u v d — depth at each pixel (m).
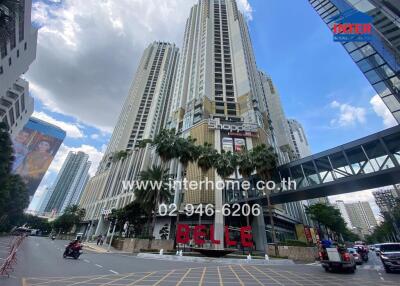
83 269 13.22
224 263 22.41
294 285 11.37
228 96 73.31
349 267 16.50
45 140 164.75
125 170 87.06
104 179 98.31
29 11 42.00
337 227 74.75
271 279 13.02
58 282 9.26
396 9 25.78
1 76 46.91
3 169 40.69
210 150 40.78
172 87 121.44
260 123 64.94
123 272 13.05
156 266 17.16
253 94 71.38
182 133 66.31
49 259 17.03
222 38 90.31
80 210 95.75
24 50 49.25
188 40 99.50
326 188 29.06
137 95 119.75
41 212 179.38
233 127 60.12
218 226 44.81
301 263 25.09
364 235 170.00
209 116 66.50
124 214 46.84
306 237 57.97
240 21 99.00
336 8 36.16
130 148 102.06
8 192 46.06
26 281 9.03
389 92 26.94
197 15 106.12
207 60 80.69
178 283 10.71
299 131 159.00
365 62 30.50
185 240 33.53
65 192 191.25
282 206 58.44
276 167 35.66
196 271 15.33
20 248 23.92
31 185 150.50
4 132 39.38
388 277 14.52
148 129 103.38
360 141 26.05
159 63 132.25
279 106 112.00
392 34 26.45
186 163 39.78
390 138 24.09
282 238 53.75
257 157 36.12
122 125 117.38
